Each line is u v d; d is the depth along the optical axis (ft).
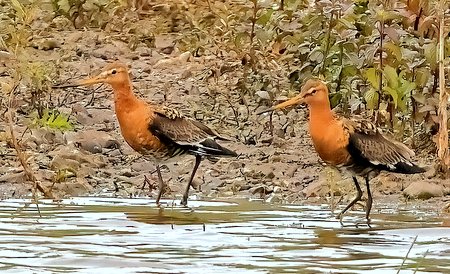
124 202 47.21
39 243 38.63
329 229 42.16
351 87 56.08
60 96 61.16
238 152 54.44
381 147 44.98
